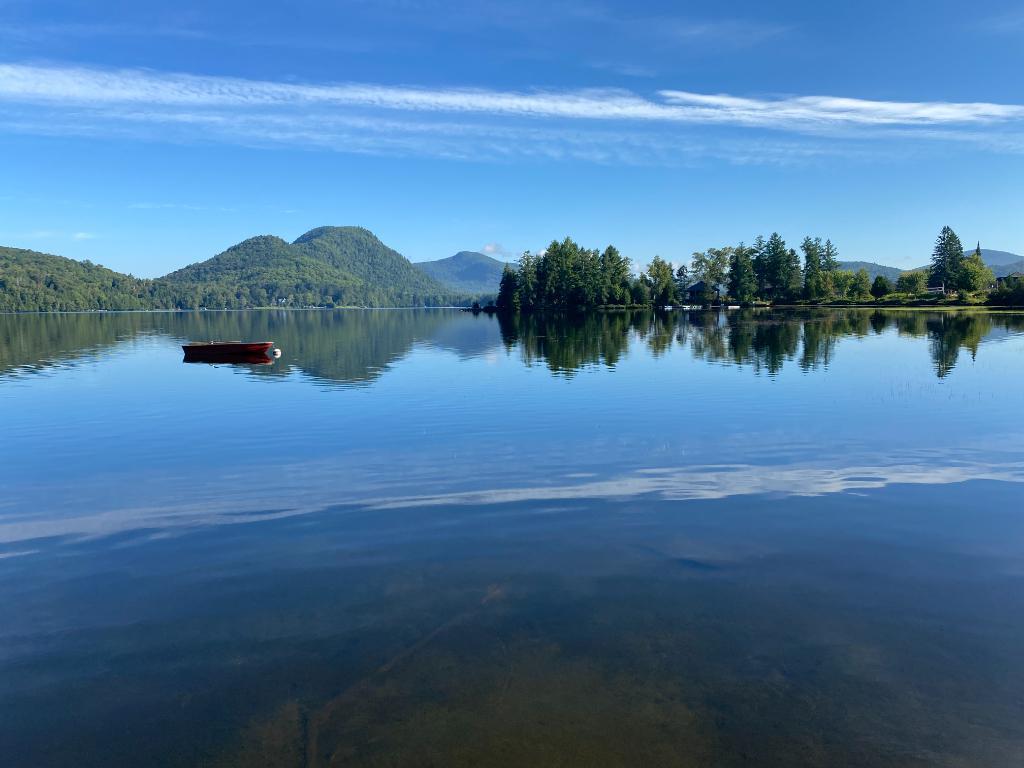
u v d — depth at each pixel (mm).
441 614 8227
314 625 8031
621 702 6469
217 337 68688
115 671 7184
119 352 49125
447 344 53625
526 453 16406
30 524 11945
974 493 12695
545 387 27406
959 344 44719
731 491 13070
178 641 7758
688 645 7418
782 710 6316
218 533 11266
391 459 16062
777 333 59312
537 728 6117
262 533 11211
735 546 10227
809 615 8039
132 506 12875
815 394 24297
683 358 38281
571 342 52562
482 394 25812
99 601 8812
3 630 8086
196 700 6660
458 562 9797
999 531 10680
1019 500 12219
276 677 7000
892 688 6605
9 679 7074
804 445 16766
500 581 9133
